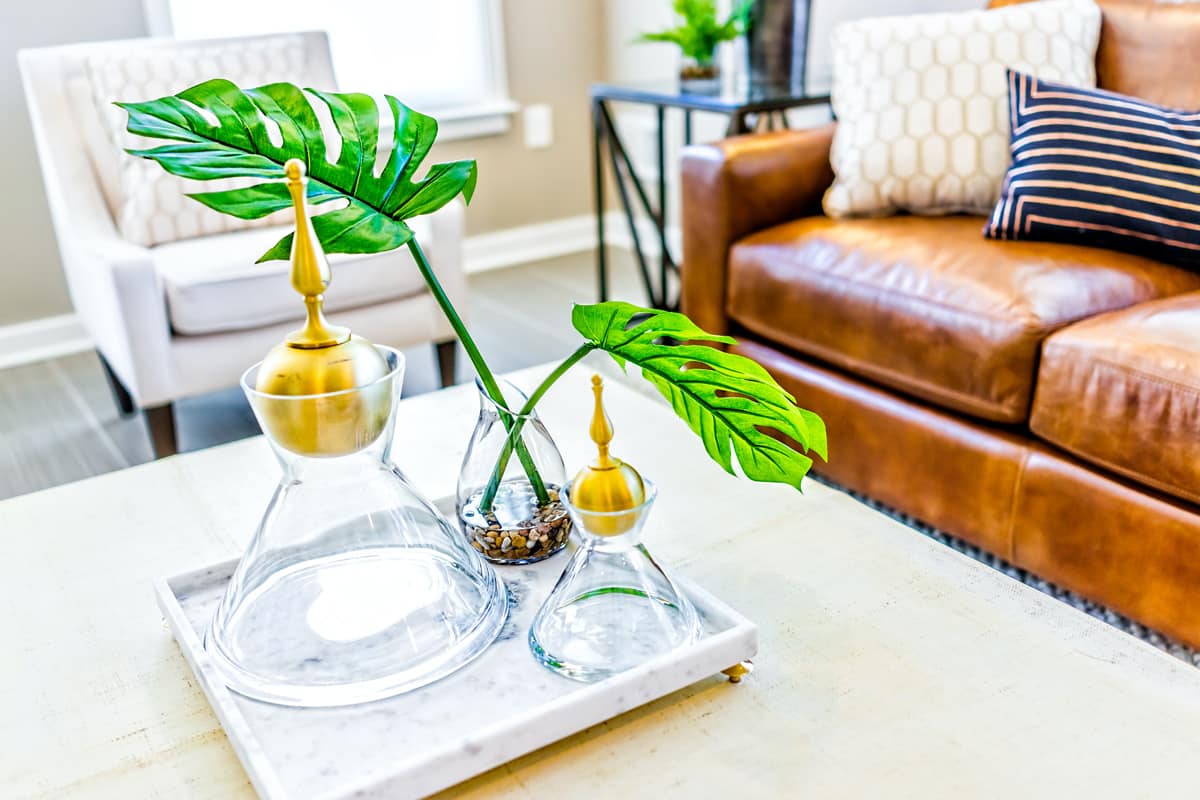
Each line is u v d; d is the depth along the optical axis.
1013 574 1.58
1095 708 0.71
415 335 2.10
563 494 0.72
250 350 1.94
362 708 0.72
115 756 0.71
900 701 0.72
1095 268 1.51
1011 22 1.82
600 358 2.43
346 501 0.77
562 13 3.31
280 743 0.70
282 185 0.79
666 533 0.94
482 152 3.26
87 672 0.80
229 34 2.80
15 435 2.23
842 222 1.81
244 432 2.18
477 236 3.33
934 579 0.86
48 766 0.70
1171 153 1.55
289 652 0.74
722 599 0.84
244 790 0.67
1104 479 1.33
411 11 3.05
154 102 0.76
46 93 2.08
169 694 0.77
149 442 2.17
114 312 1.82
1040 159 1.62
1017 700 0.72
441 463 1.10
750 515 0.97
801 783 0.66
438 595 0.78
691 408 0.82
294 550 0.76
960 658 0.77
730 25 2.35
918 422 1.57
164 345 1.86
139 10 2.64
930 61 1.81
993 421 1.49
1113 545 1.34
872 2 2.56
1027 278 1.48
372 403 0.70
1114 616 1.45
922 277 1.56
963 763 0.67
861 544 0.91
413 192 0.84
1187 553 1.26
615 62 3.39
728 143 1.88
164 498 1.06
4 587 0.92
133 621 0.86
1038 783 0.65
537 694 0.73
